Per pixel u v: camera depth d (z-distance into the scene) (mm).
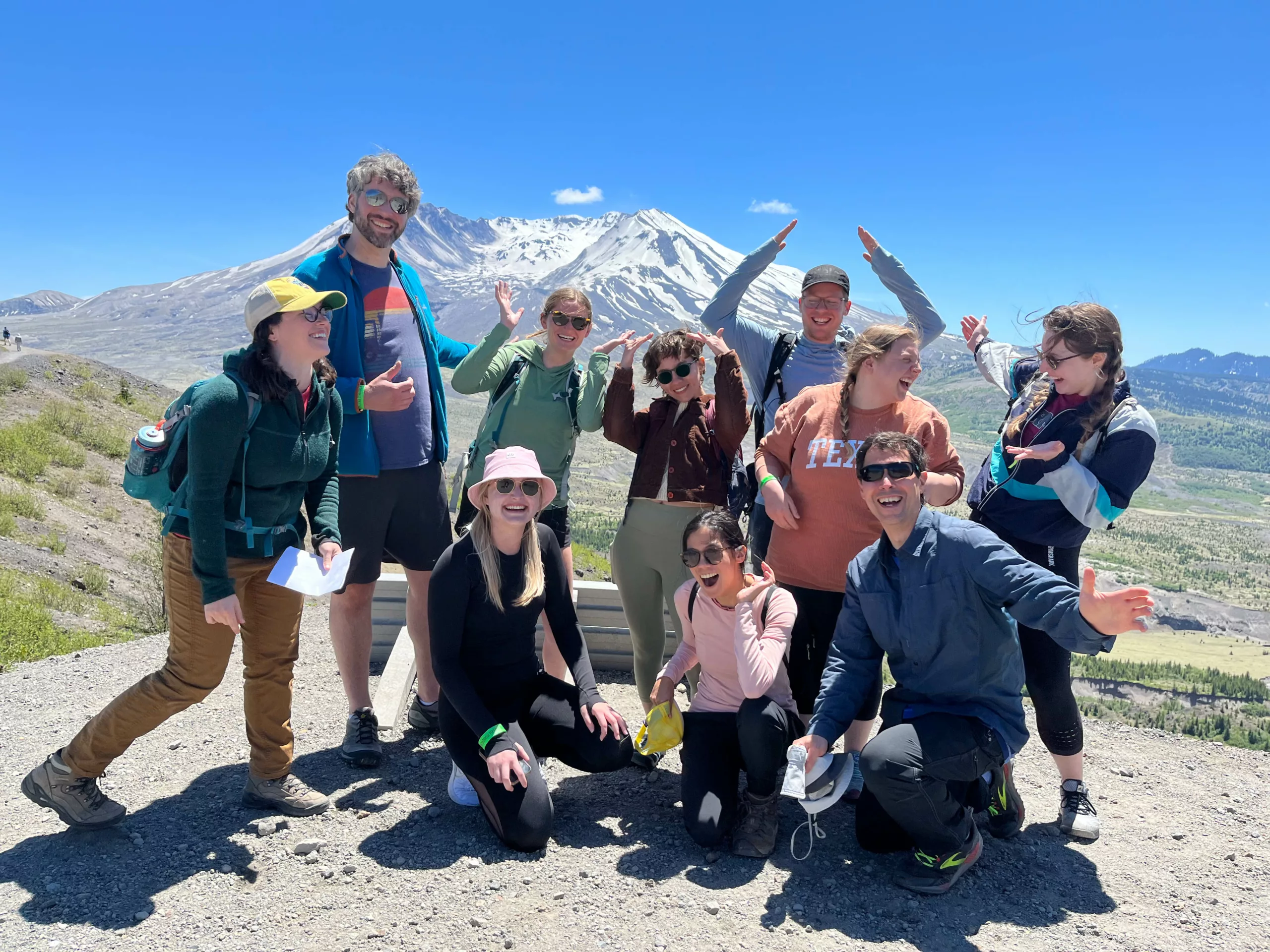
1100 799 3766
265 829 3123
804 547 3590
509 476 3139
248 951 2438
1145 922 2750
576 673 3490
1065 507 3156
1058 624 2635
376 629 5348
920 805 2785
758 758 3154
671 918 2672
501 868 2957
